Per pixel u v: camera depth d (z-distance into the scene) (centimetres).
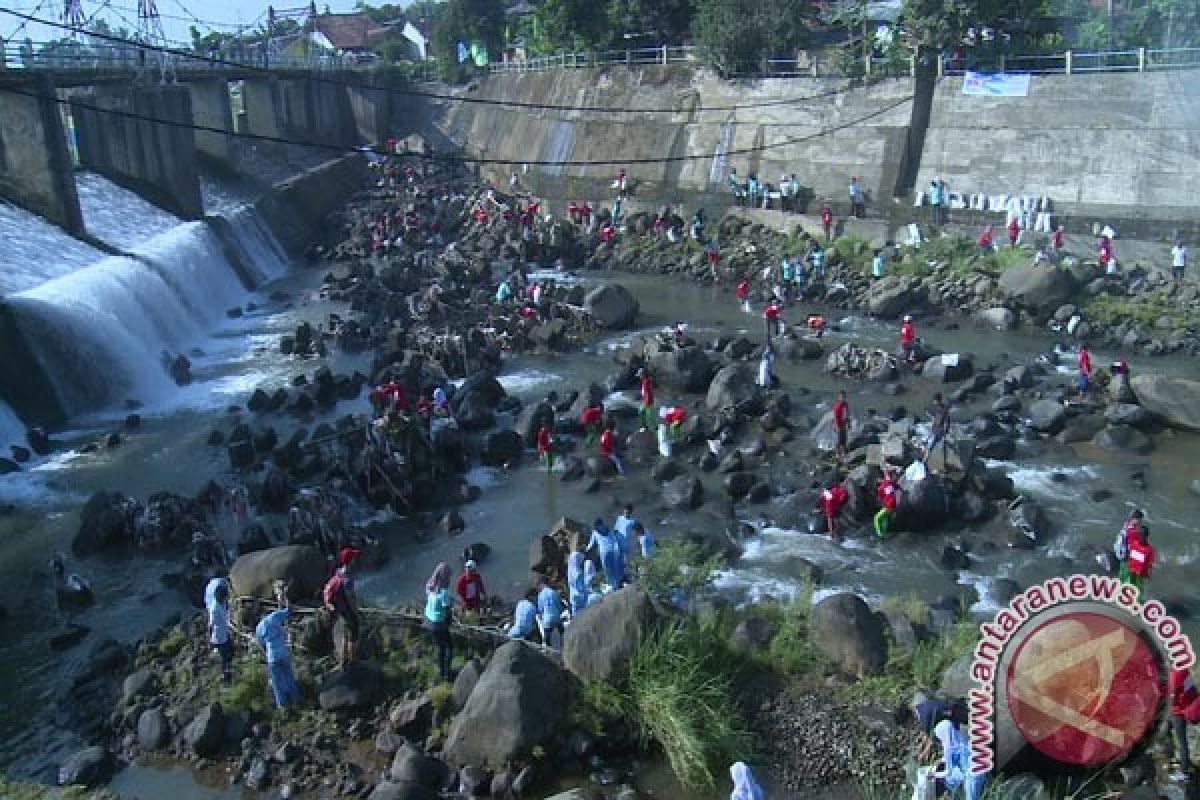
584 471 2869
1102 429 2981
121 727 1756
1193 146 4378
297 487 2711
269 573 1977
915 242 4700
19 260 3662
